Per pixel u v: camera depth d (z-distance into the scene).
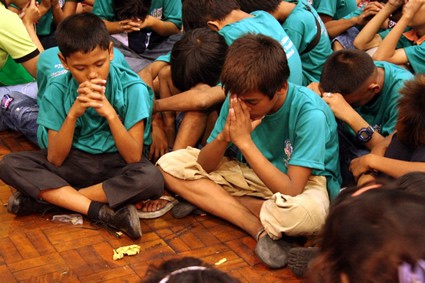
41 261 2.00
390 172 2.01
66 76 2.27
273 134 2.16
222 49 2.49
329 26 3.24
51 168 2.27
